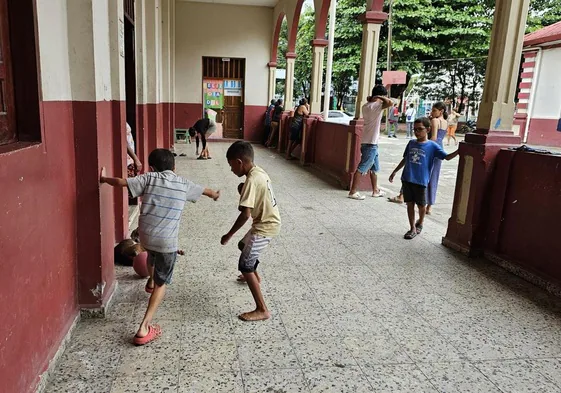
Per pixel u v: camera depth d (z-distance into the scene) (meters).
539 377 2.32
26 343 1.83
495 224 3.98
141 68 5.61
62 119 2.29
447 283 3.48
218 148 11.83
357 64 18.50
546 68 13.04
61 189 2.29
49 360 2.11
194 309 2.86
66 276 2.41
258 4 12.77
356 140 6.75
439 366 2.38
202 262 3.68
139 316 2.73
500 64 3.87
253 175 2.66
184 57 12.95
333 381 2.20
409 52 18.53
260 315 2.76
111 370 2.19
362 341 2.58
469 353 2.52
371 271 3.66
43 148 2.00
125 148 3.31
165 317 2.74
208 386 2.11
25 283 1.80
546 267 3.45
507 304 3.15
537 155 3.53
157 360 2.29
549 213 3.42
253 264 2.70
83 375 2.14
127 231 4.00
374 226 5.00
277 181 7.58
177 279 3.32
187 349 2.41
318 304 3.03
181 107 13.23
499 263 3.88
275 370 2.26
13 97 1.92
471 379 2.28
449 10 17.67
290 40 11.17
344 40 19.06
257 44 13.20
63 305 2.36
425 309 3.03
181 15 12.70
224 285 3.25
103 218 2.67
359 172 6.29
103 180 2.57
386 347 2.53
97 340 2.45
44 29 2.03
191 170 8.23
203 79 13.27
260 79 13.44
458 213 4.25
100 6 2.57
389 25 16.84
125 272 3.43
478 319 2.91
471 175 4.07
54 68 2.17
